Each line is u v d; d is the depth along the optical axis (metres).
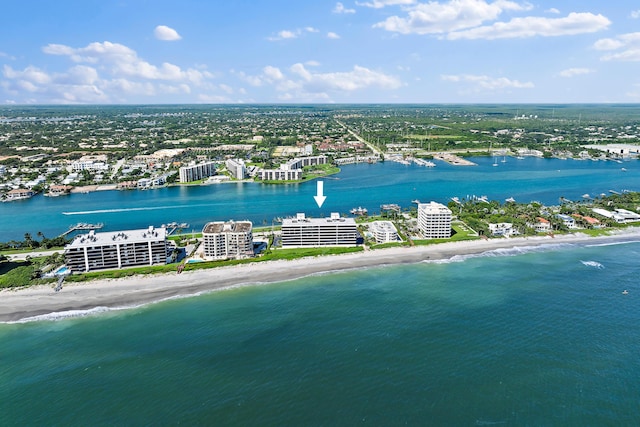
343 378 184.50
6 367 195.88
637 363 192.62
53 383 184.38
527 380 182.38
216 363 195.25
